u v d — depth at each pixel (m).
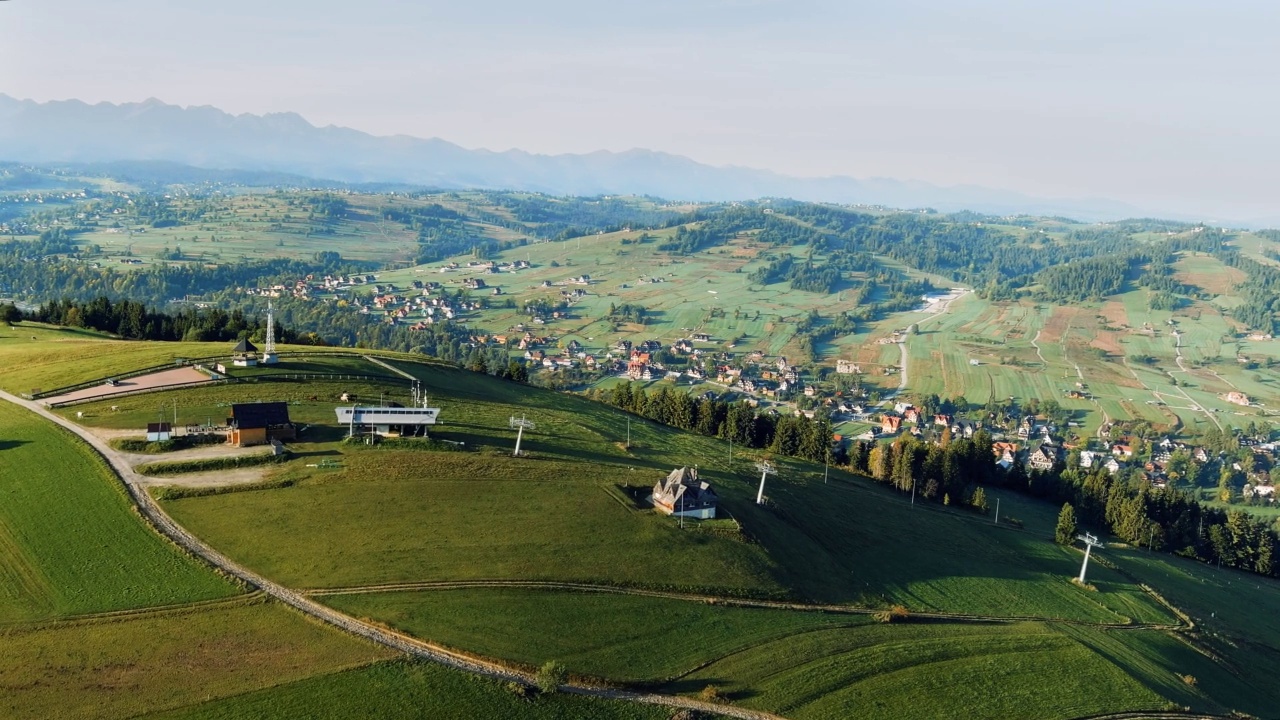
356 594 79.25
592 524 99.50
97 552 83.50
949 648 90.25
